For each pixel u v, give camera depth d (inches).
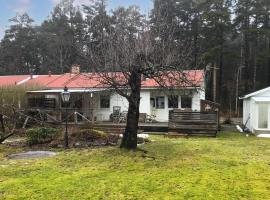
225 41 1980.8
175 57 621.9
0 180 396.2
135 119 581.3
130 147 579.8
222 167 459.5
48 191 351.3
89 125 932.0
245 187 362.9
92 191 350.6
